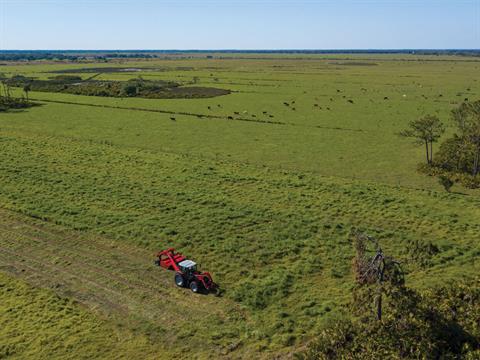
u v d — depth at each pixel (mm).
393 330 20438
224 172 53938
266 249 33375
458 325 22109
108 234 35438
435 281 28500
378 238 35469
